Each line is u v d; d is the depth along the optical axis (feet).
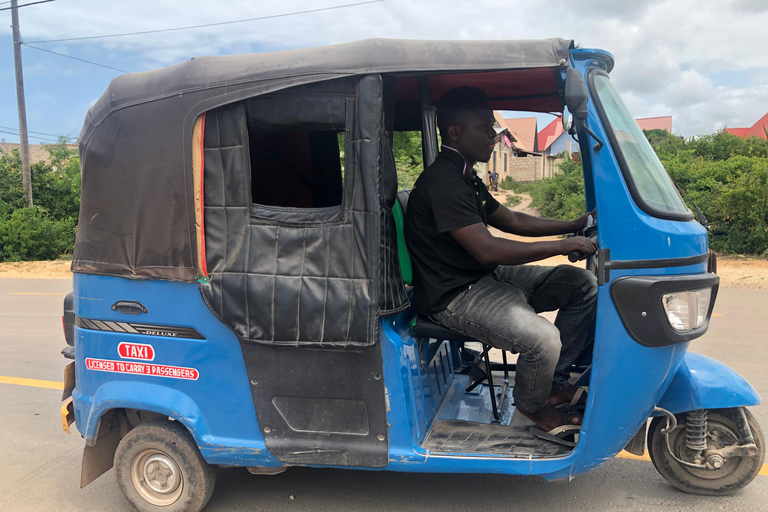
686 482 9.95
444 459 8.68
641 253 8.02
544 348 8.77
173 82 8.89
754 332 20.58
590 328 10.36
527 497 10.19
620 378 8.23
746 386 9.24
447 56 8.07
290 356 8.86
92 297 9.75
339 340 8.43
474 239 8.87
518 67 7.95
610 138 8.21
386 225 8.57
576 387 9.89
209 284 8.91
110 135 9.34
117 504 10.93
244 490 10.96
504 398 11.00
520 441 9.20
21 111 66.49
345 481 11.12
